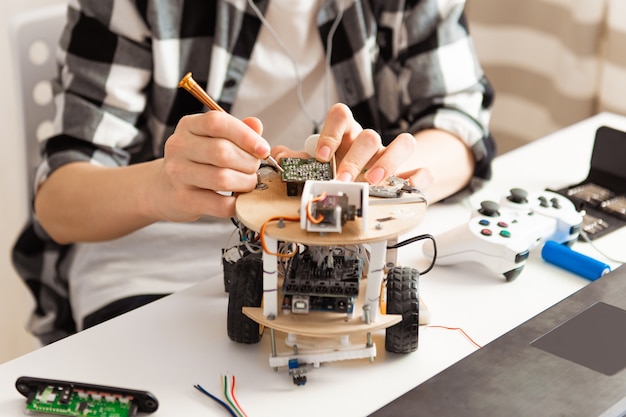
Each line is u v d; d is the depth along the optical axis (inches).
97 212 44.0
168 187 37.0
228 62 49.4
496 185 47.6
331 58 51.7
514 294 36.8
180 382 31.0
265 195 31.4
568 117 68.7
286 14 49.3
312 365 31.7
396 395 30.3
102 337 33.6
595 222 42.6
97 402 29.1
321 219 28.0
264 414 29.3
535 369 30.0
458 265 38.9
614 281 35.4
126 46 47.5
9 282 73.5
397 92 55.0
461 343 33.3
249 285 31.8
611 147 44.9
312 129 52.9
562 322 32.6
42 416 29.1
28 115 53.9
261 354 32.6
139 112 48.8
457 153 47.9
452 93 51.6
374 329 30.3
